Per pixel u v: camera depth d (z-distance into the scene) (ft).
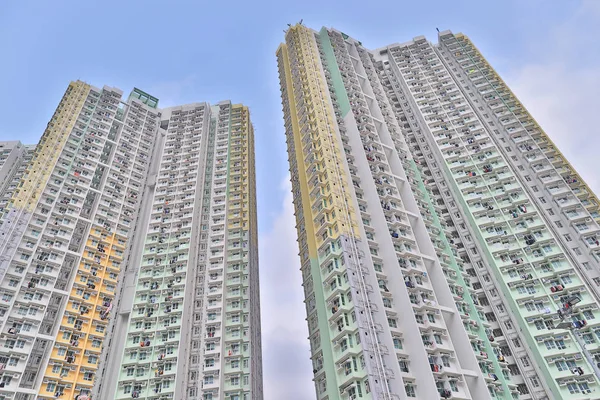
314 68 306.14
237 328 258.37
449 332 195.93
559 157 273.33
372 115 297.33
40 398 214.28
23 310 231.91
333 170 236.63
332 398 166.40
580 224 235.20
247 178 348.38
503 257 242.99
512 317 222.07
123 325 260.83
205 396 227.61
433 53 383.04
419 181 270.87
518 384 205.16
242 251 298.97
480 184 280.10
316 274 205.05
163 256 286.46
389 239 207.41
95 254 278.67
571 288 214.28
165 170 344.90
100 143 335.47
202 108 398.21
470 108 324.19
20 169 348.38
